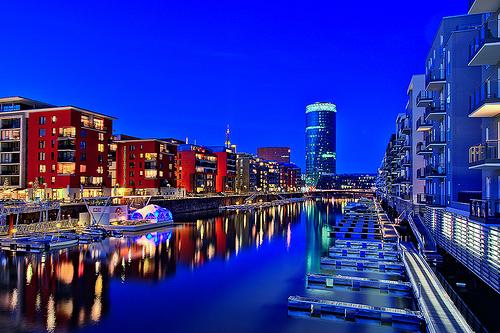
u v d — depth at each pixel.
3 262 46.06
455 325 22.86
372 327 26.14
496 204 24.98
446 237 37.94
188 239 67.75
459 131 46.97
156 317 29.23
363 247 53.00
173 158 138.75
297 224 95.56
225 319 28.80
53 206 66.06
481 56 26.59
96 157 101.12
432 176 51.94
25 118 97.50
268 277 40.97
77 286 36.97
